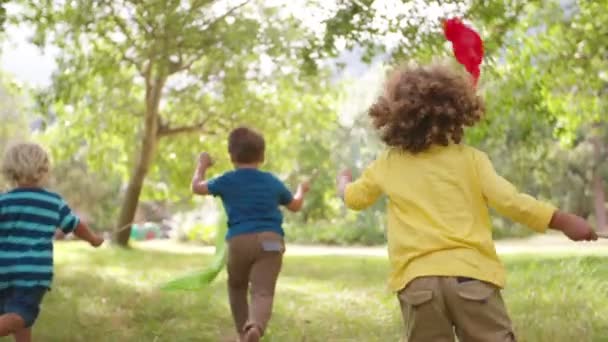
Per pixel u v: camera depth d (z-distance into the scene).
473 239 3.34
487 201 3.48
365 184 3.68
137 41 18.42
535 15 14.95
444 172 3.49
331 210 35.53
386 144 3.73
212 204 23.94
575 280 8.92
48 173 4.90
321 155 23.28
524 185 34.88
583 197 36.25
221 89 20.86
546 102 15.59
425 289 3.29
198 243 26.83
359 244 32.38
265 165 22.23
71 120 22.25
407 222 3.45
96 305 7.50
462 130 3.60
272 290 5.34
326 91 21.33
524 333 5.95
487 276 3.28
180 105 21.45
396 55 11.43
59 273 10.88
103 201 42.50
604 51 14.26
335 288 9.90
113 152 23.27
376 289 9.74
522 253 17.88
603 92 15.64
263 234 5.36
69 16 17.19
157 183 24.09
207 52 17.66
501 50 13.96
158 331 6.38
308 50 11.94
